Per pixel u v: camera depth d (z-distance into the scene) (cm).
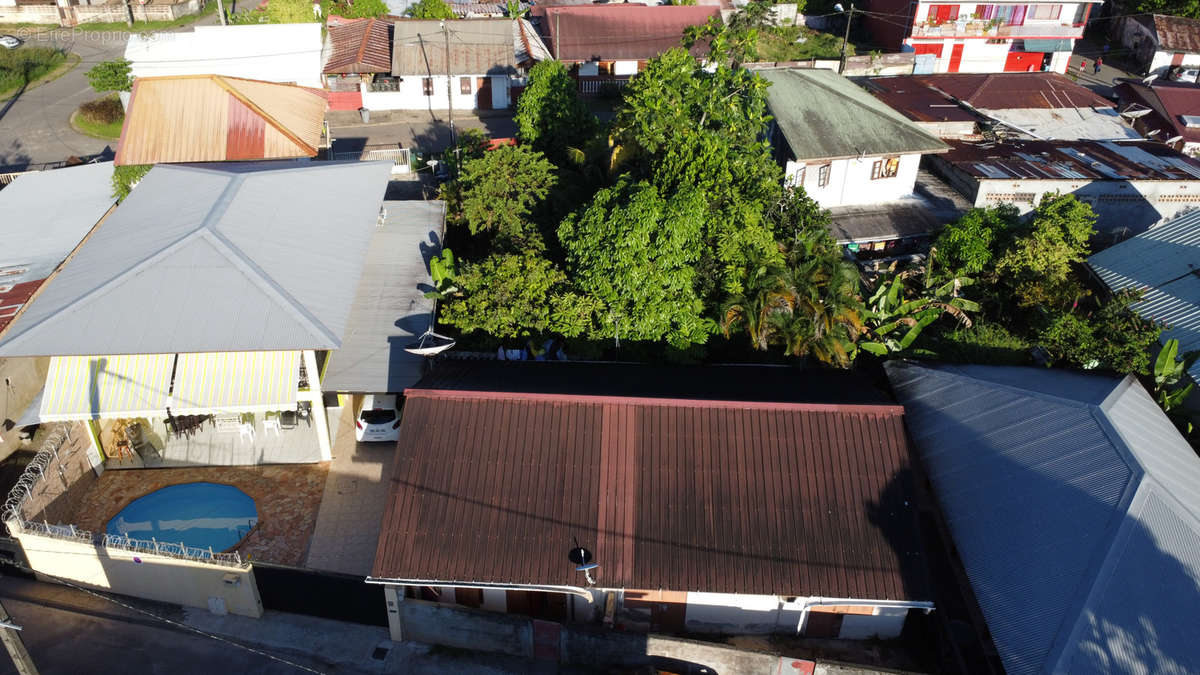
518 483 2359
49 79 6531
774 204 3403
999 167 4438
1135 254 3609
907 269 3909
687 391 2714
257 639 2370
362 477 2916
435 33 6312
